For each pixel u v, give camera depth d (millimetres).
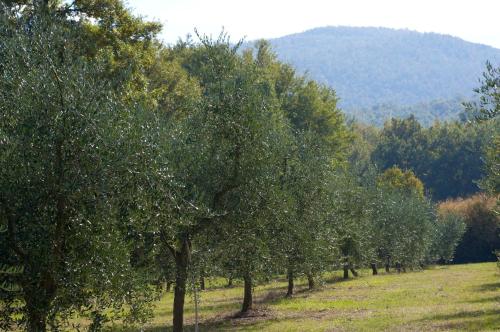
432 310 30625
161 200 15477
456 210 99562
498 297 35969
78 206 12711
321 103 75375
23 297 12945
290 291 43125
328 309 33625
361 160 144500
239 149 22344
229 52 23688
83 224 12633
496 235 94938
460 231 90625
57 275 12609
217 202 22109
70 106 12781
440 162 140750
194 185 20328
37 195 12492
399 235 73375
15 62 13633
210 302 40031
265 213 22891
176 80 46125
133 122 14562
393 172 106625
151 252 18375
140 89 33688
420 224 76625
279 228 26797
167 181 15297
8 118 12906
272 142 23766
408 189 99750
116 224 13484
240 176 22250
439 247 89562
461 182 137125
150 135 14828
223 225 22281
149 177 14164
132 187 13703
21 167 12297
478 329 22906
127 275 13719
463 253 98438
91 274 12836
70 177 12578
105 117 13250
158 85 44812
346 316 29734
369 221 59594
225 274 25297
